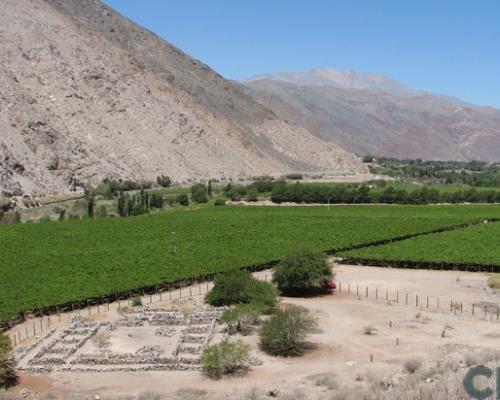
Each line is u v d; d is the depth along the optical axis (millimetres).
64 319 60594
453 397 33281
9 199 146375
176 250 91062
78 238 104062
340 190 169375
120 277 73562
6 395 40438
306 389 40312
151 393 39906
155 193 166125
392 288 70750
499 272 78938
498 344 48625
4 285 69750
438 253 84938
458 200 169625
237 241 98438
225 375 44000
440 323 55594
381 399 35125
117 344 51031
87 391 41781
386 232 105750
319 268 68375
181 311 60844
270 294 61562
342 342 50562
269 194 180250
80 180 181125
